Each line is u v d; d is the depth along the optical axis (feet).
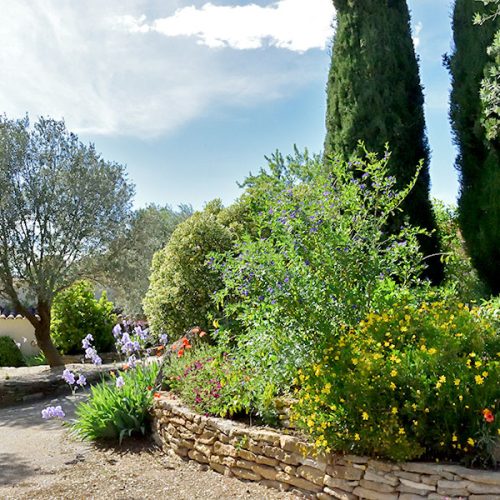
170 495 13.60
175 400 18.70
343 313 14.24
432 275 22.30
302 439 13.24
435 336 12.09
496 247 19.77
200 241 27.58
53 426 23.94
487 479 10.25
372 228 16.10
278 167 16.37
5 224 37.04
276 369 14.65
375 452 11.71
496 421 10.81
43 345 40.24
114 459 17.60
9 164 37.22
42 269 38.22
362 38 23.21
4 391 31.35
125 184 41.75
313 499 12.48
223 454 15.08
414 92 23.38
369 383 11.83
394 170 22.11
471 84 20.85
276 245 15.87
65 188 38.65
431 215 22.82
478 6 20.83
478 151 20.98
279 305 14.17
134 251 42.63
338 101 23.67
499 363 11.32
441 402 11.21
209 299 26.94
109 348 49.44
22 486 15.26
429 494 10.69
